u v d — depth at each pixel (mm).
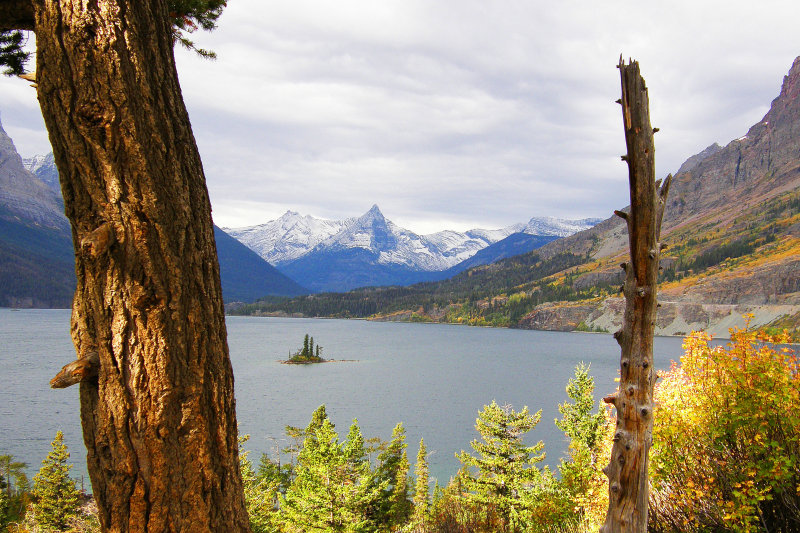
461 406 75625
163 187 2764
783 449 5070
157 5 2918
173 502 2760
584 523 9195
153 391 2699
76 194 2717
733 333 5895
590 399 17062
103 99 2613
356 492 17328
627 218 3750
